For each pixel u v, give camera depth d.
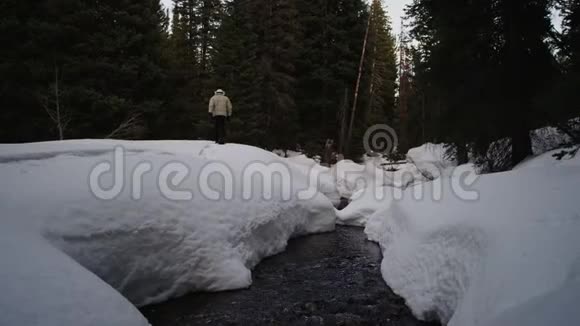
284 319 5.06
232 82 21.70
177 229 5.80
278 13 22.27
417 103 12.55
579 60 6.23
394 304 5.52
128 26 17.31
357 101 26.88
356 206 13.24
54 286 3.38
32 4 15.12
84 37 15.52
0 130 14.52
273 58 22.61
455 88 9.72
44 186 4.98
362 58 24.77
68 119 14.62
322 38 25.34
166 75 18.09
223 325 4.87
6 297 3.00
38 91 14.29
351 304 5.57
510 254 3.23
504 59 9.28
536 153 9.27
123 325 3.44
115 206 5.24
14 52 14.56
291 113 23.09
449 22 9.34
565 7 7.05
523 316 2.42
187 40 25.62
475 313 3.13
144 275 5.27
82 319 3.23
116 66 15.73
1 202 4.36
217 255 6.16
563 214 3.54
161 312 5.19
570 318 2.18
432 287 4.88
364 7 26.59
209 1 25.62
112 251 4.93
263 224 8.03
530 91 8.80
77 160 6.09
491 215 4.25
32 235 4.10
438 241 5.14
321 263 7.90
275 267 7.55
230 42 21.78
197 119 20.81
